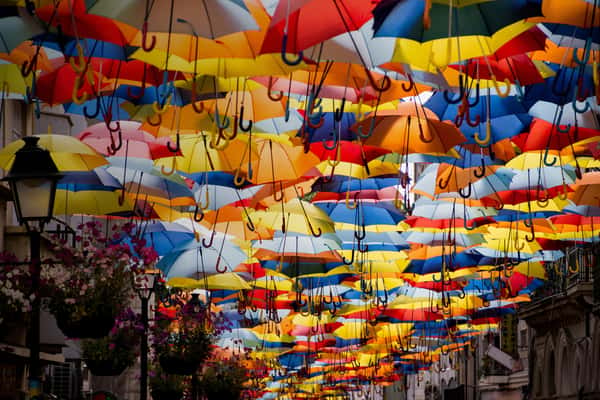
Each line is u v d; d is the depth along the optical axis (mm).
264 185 14289
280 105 10641
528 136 12086
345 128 11750
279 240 17734
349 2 7102
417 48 7734
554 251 22156
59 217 24516
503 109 11133
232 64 8273
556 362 34000
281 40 7051
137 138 11961
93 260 12625
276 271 18734
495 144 12602
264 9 7773
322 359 45719
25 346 20047
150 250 13641
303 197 15383
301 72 9281
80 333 12250
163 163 12766
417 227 17875
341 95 9617
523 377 40875
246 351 32344
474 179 14078
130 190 13727
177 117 10781
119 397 31500
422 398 67875
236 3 7336
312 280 21578
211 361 26297
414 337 37781
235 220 15656
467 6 7336
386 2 7219
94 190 13938
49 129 11859
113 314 12508
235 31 7254
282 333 29266
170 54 8164
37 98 9703
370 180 15672
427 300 24531
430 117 11352
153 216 14898
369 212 17188
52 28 7766
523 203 15844
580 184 14633
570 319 31859
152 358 21938
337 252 18578
